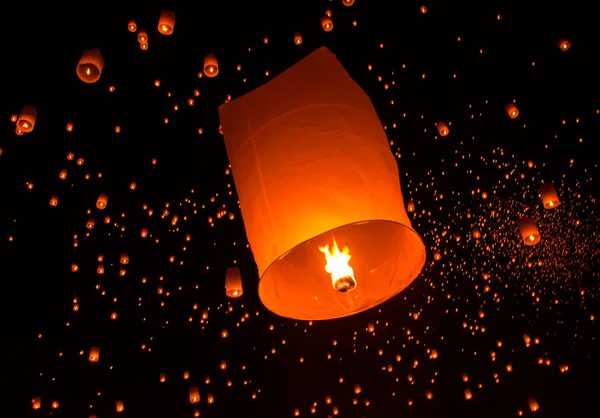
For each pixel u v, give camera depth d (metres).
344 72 1.47
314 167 1.31
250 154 1.40
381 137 1.42
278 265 1.64
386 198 1.32
